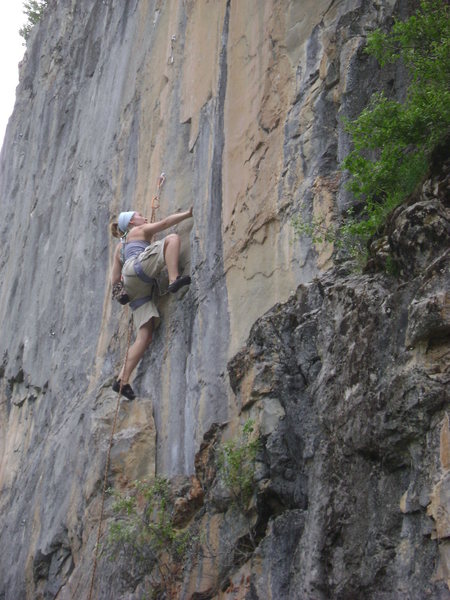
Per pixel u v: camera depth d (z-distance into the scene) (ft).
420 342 16.24
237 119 27.58
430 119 18.53
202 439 24.23
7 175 57.11
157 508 23.66
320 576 16.98
